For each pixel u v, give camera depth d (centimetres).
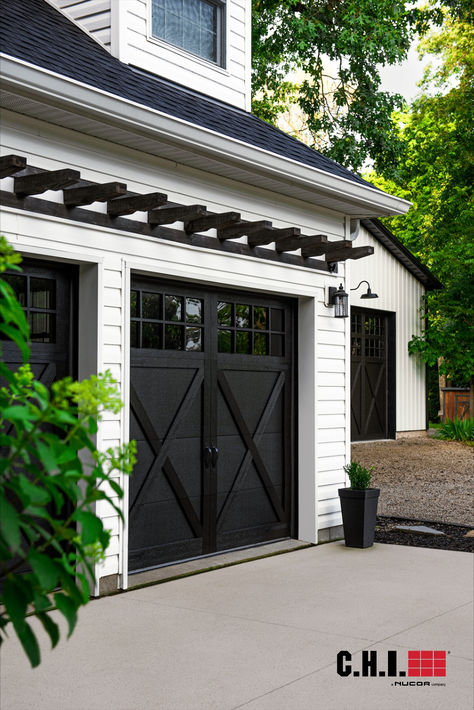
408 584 680
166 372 739
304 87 1842
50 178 553
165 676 450
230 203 784
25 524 150
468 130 1973
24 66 534
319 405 895
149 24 834
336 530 917
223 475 806
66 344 647
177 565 744
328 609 596
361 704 409
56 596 149
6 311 160
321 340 902
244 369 832
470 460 1539
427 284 1936
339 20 1756
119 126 621
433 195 2162
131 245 673
